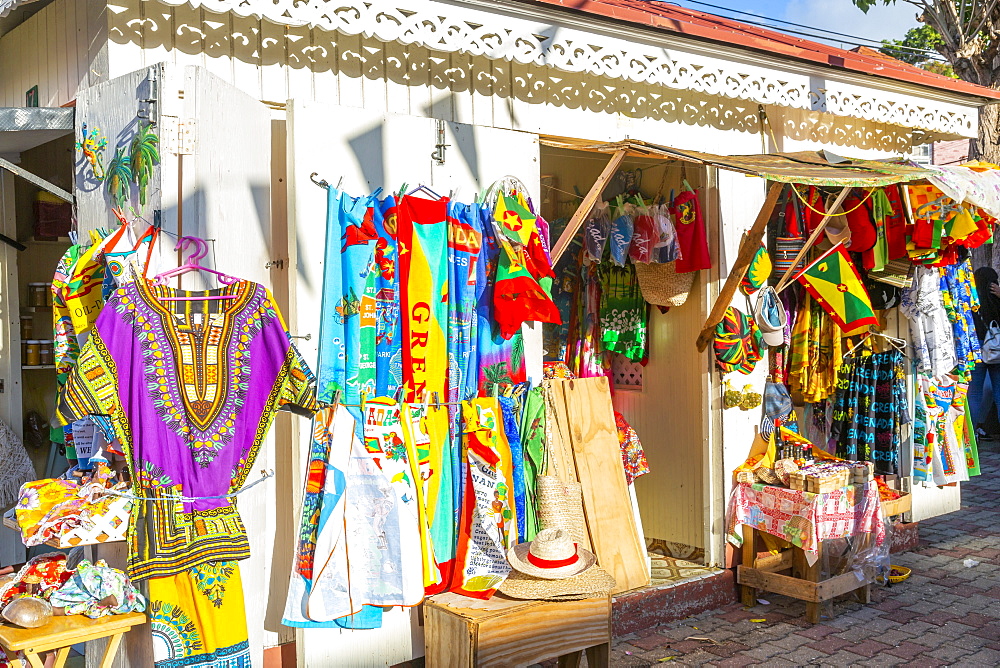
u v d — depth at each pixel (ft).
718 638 15.62
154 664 10.33
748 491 17.16
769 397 18.15
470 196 13.50
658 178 19.11
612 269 19.07
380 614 12.20
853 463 17.20
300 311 11.98
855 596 17.70
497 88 14.62
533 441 14.03
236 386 10.75
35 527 9.94
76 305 10.53
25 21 14.83
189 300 10.48
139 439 10.13
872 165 16.08
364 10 12.01
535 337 14.17
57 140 17.19
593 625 12.60
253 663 11.48
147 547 10.14
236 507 10.86
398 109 13.56
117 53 11.42
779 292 18.31
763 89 16.72
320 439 11.96
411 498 12.23
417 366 12.69
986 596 17.85
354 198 12.35
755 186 18.15
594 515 15.40
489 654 11.53
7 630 9.40
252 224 11.76
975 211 18.19
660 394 19.15
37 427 17.30
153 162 10.43
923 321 19.70
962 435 21.70
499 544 12.78
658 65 15.07
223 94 11.08
